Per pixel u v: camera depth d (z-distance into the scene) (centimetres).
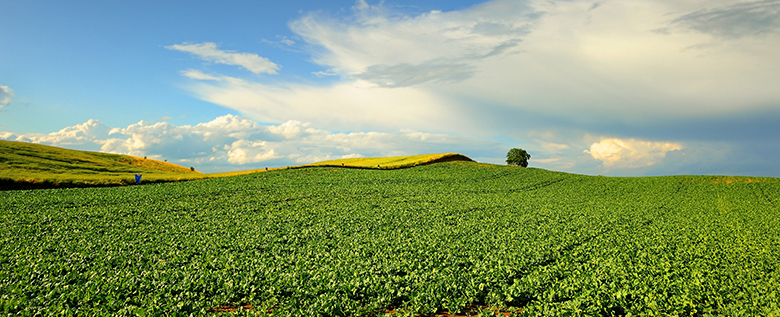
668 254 2192
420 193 5556
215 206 4222
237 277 1580
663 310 1223
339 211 3950
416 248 2220
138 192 5116
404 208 4234
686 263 2002
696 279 1573
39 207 3925
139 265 1856
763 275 1792
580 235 2853
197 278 1582
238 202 4509
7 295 1336
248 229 2942
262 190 5491
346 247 2289
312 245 2356
